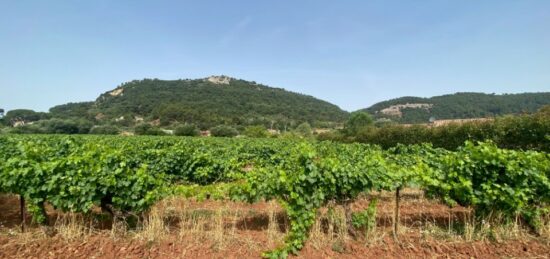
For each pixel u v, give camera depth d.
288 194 5.18
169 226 5.79
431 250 4.98
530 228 5.75
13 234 5.25
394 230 5.53
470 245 5.07
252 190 5.63
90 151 6.33
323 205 5.58
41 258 4.58
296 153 7.18
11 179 5.17
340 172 5.20
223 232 5.47
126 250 4.81
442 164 6.14
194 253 4.77
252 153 15.16
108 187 5.22
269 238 5.19
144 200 5.26
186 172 10.31
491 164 5.54
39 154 6.25
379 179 5.50
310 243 5.05
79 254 4.70
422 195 8.56
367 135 26.00
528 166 5.53
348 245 5.07
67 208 5.29
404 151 12.45
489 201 5.40
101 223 5.96
